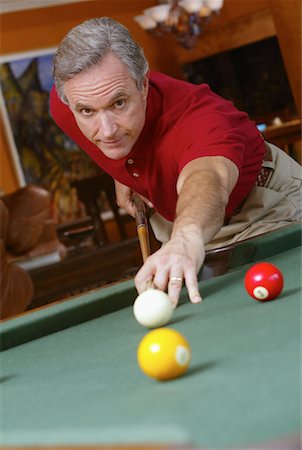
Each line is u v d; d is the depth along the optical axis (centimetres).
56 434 98
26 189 719
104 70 238
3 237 581
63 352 184
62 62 241
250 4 890
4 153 972
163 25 871
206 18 866
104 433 94
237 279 218
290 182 298
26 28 974
